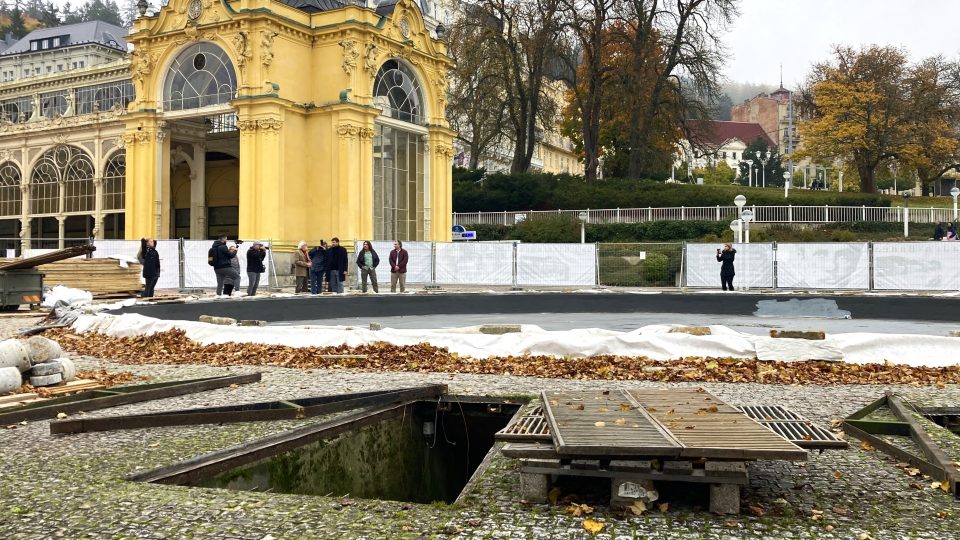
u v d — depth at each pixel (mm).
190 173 44156
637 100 56562
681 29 58094
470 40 55781
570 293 26312
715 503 5207
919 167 73312
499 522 5043
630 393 7059
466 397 9117
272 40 34938
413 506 5387
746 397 9422
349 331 13836
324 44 36844
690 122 65562
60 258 21594
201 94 36500
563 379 10875
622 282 31391
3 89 55219
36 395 9578
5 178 49812
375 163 38250
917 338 11859
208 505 5391
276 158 34656
